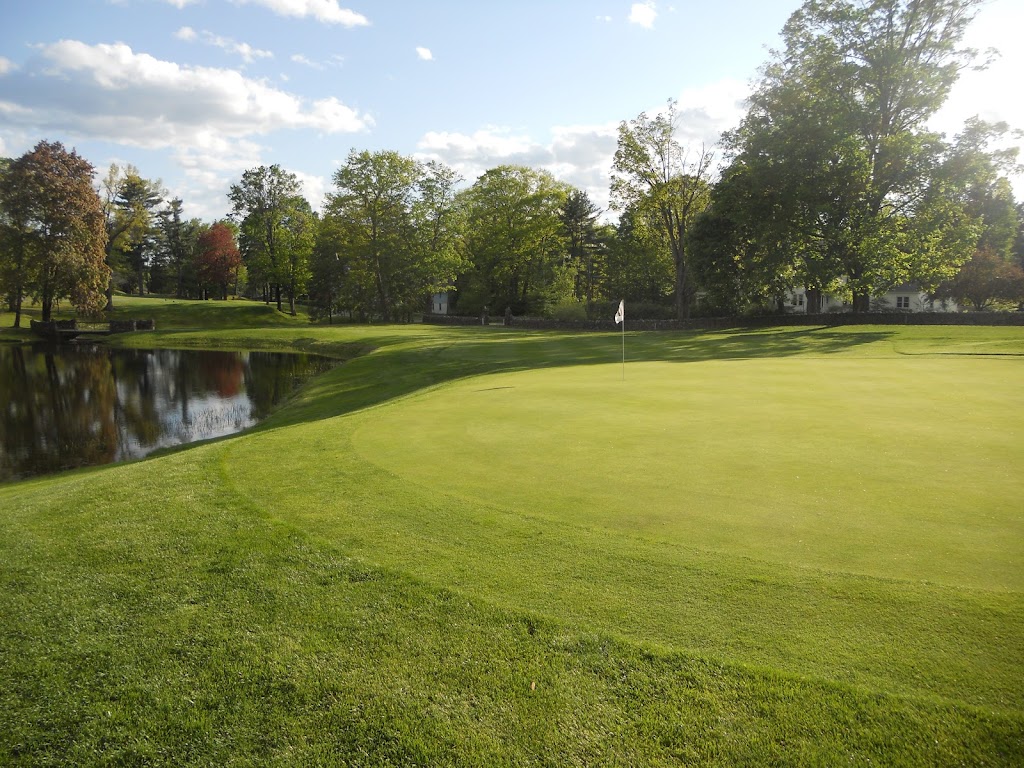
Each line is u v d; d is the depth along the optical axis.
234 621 4.77
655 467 8.01
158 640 4.60
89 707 3.98
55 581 5.56
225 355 43.28
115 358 41.50
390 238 64.25
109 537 6.42
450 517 6.49
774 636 4.17
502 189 61.81
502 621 4.52
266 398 26.69
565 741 3.44
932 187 33.94
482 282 66.88
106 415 23.06
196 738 3.67
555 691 3.80
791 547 5.45
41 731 3.81
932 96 33.62
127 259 88.69
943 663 3.81
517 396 14.49
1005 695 3.52
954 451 8.36
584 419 11.34
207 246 92.69
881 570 4.96
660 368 19.97
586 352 29.33
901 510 6.23
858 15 34.78
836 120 34.28
